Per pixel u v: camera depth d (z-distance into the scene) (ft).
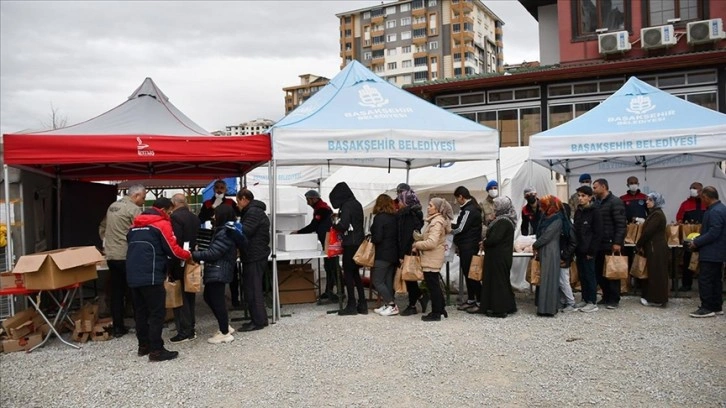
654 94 28.81
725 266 30.81
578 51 55.52
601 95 49.67
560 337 21.06
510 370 17.43
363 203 40.42
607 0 54.90
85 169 31.78
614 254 25.45
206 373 17.99
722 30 48.93
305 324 24.18
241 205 23.65
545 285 24.54
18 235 25.22
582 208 25.44
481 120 53.62
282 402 15.40
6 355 20.92
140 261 18.99
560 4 56.44
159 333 19.49
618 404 14.52
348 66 30.37
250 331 23.21
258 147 24.76
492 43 372.38
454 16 332.39
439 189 36.99
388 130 25.54
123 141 23.12
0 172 24.94
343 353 19.70
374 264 25.35
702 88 46.80
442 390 15.92
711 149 25.58
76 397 16.28
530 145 28.07
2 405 15.81
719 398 14.67
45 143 22.66
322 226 29.12
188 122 29.53
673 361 17.76
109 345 21.94
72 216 30.42
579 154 27.27
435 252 23.88
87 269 22.34
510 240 24.73
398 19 347.77
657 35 50.78
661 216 25.76
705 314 23.61
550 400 14.94
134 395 16.28
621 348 19.34
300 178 46.68
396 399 15.37
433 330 22.47
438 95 55.06
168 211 22.85
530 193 30.58
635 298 28.30
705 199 24.02
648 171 36.94
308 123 25.67
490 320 24.13
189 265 21.24
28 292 21.08
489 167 38.14
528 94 51.88
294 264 29.94
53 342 22.63
